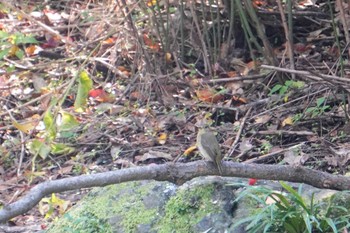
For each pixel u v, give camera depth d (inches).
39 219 381.7
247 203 315.6
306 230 292.7
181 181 300.7
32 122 425.4
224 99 466.9
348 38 443.8
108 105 469.7
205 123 434.3
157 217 321.4
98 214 332.2
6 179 420.8
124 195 337.7
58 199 366.6
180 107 464.8
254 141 420.2
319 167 387.9
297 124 426.0
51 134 332.8
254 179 315.9
